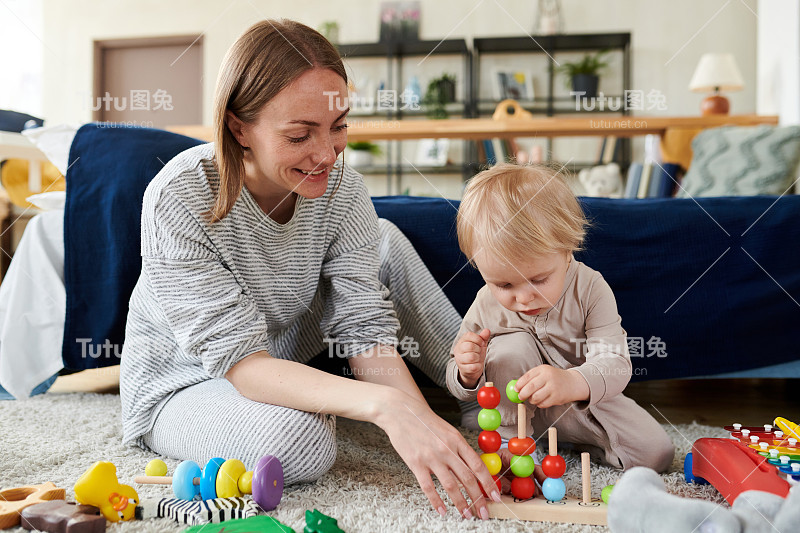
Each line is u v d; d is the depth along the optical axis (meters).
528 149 4.77
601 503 0.80
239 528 0.69
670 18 4.65
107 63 5.25
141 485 0.89
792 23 3.08
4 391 1.52
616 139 4.57
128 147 1.41
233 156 0.89
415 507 0.81
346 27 5.00
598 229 1.38
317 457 0.87
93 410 1.35
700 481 0.92
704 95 4.62
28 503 0.75
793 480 0.76
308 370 0.88
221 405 0.92
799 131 2.44
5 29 4.83
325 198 1.04
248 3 5.06
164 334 1.05
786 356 1.40
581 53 4.87
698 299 1.38
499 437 0.84
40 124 2.52
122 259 1.37
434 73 5.01
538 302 0.94
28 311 1.46
